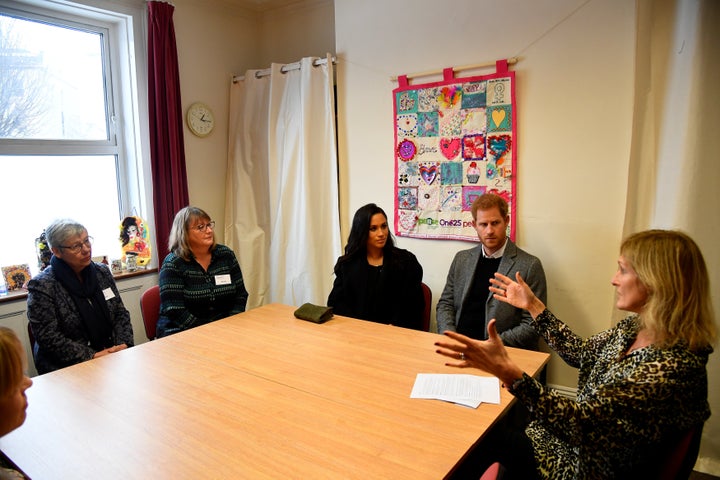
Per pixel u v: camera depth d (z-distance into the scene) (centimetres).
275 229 359
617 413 113
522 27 261
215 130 379
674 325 114
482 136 278
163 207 333
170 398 157
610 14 237
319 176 343
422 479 112
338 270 268
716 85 207
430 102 292
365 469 117
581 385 151
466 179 287
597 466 121
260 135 373
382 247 262
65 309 229
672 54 223
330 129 334
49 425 141
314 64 334
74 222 232
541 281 239
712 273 213
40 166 302
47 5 293
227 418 143
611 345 138
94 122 327
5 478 105
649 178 235
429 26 290
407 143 304
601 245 253
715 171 210
